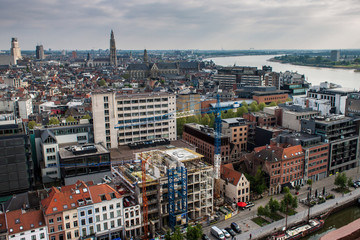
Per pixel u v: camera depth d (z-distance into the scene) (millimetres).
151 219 135750
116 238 125750
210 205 150125
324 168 191375
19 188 153875
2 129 152000
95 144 181625
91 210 121812
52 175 170250
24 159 153250
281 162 169500
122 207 127375
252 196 164500
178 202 139625
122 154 186000
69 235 119375
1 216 114125
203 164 151875
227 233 132375
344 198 164750
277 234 132250
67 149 171000
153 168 141875
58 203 118000
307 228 137625
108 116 198125
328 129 190875
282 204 146750
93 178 162250
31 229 112250
